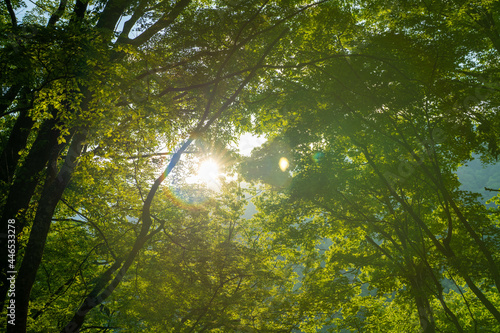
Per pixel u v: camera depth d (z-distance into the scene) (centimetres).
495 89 1278
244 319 1552
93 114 898
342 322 1823
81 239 1583
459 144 1409
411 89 1307
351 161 1905
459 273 1380
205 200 1669
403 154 1519
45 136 1138
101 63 878
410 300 1780
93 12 1095
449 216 1301
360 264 1745
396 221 1609
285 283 1933
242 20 1038
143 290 1397
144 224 1048
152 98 974
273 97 1478
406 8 1221
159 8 1117
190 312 1450
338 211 1805
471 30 1314
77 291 1456
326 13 1233
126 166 1327
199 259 1355
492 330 1548
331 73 1338
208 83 1030
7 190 1172
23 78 829
